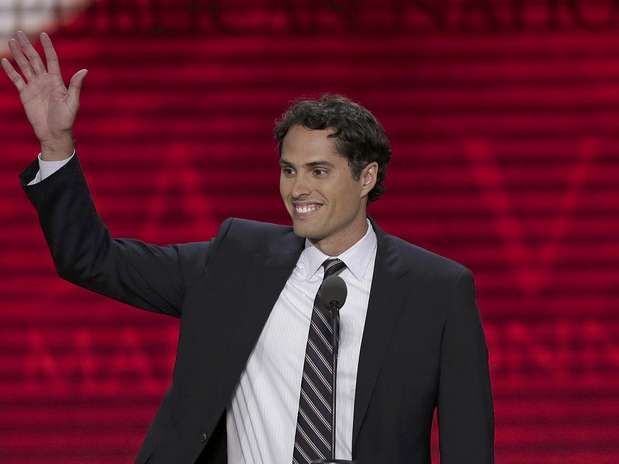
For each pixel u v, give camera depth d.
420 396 11.00
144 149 25.75
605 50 25.83
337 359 10.67
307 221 11.05
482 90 25.81
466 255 25.53
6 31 25.78
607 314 25.17
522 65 25.86
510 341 25.09
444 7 25.92
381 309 11.10
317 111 11.01
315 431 10.84
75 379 24.70
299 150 10.99
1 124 25.67
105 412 24.41
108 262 11.35
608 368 24.89
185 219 25.70
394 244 11.52
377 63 25.88
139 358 24.77
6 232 25.34
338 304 10.33
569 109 25.75
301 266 11.44
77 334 24.88
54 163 11.07
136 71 25.92
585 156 25.67
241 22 26.03
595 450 23.58
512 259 25.44
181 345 11.40
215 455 11.35
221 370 11.12
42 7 25.88
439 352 11.07
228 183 25.78
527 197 25.61
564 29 25.89
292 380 11.08
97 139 25.73
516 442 23.70
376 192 11.63
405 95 25.83
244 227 11.85
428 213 25.64
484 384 11.10
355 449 10.88
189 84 25.91
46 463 23.23
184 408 11.19
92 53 25.91
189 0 26.02
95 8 25.98
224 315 11.31
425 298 11.14
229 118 25.86
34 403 24.50
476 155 25.72
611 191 25.59
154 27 25.98
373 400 10.93
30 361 24.77
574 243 25.47
